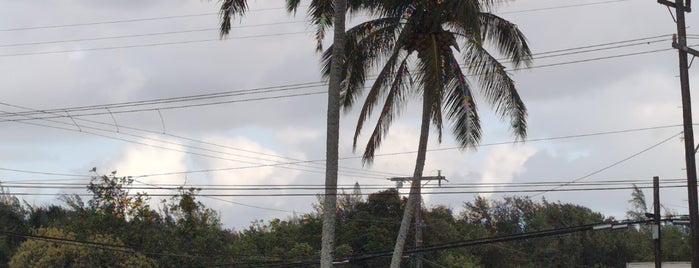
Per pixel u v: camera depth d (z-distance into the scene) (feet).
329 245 69.21
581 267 253.65
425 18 77.25
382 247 169.99
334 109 70.59
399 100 80.18
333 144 70.28
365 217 176.96
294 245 171.01
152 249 125.29
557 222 260.21
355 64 80.28
